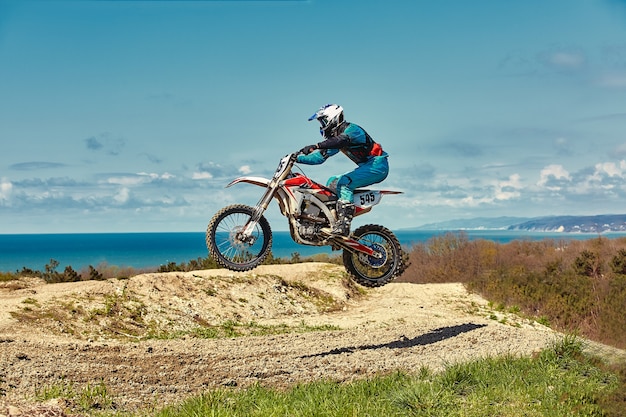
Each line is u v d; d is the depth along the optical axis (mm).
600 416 6984
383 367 9648
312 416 6855
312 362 9898
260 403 7367
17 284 17234
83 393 7867
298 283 19844
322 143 10164
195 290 17234
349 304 19516
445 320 15352
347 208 10250
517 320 16969
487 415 6996
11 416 6551
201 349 10719
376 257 10672
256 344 11328
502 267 23391
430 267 27594
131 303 15484
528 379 8180
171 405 7508
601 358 9125
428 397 7324
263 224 10203
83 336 13219
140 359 9805
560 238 32219
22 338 11422
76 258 101188
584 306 16359
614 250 25719
